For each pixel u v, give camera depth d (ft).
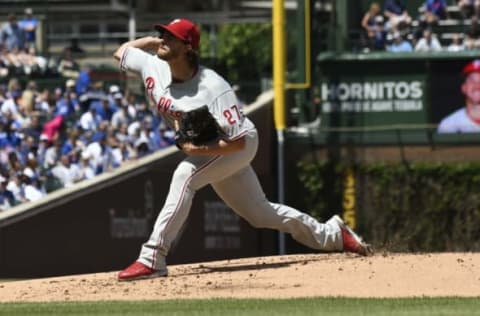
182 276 118.62
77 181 251.80
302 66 280.10
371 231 280.51
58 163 254.68
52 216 232.73
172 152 254.27
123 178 244.22
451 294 104.94
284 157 282.97
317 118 289.74
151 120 278.05
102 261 240.94
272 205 123.03
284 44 276.00
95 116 271.90
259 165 277.44
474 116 277.03
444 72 277.85
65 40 377.09
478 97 275.80
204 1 367.86
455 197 277.23
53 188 248.73
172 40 112.16
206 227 258.57
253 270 121.80
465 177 276.41
